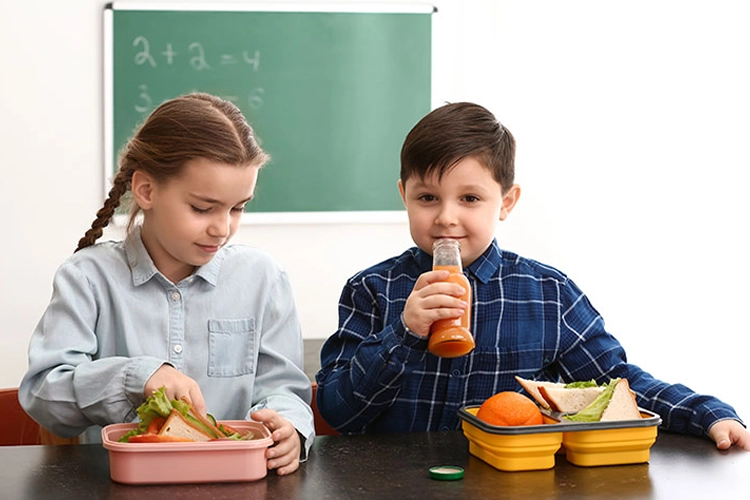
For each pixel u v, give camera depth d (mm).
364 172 3311
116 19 3158
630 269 2646
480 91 3285
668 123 2529
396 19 3289
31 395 1301
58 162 3160
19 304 3148
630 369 1474
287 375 1438
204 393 1432
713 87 2385
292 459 1113
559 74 2984
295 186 3285
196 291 1439
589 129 2852
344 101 3293
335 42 3277
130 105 3178
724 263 2316
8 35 3115
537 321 1535
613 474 1112
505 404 1147
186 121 1260
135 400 1204
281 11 3246
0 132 3123
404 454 1190
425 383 1500
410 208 1438
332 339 1532
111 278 1407
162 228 1300
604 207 2777
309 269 3297
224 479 1062
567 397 1207
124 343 1405
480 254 1477
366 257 3318
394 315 1509
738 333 2258
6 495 1015
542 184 3023
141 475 1049
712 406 1293
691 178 2439
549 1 3021
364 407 1332
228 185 1254
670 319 2479
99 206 3184
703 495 1035
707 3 2406
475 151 1376
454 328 1191
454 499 1008
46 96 3146
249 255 1497
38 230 3154
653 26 2602
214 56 3223
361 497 1014
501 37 3215
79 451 1192
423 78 3305
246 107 3250
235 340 1449
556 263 2988
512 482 1073
